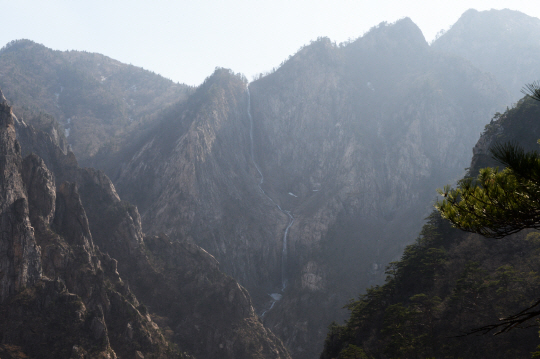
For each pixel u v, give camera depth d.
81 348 93.38
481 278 68.62
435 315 69.50
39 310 97.62
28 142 169.75
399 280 92.25
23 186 113.94
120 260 148.38
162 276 148.00
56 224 123.00
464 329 63.44
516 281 63.59
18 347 90.50
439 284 79.12
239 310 142.88
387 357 72.38
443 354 62.47
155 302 141.38
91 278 112.38
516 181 12.30
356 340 90.31
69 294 102.75
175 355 112.62
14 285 97.81
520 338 57.19
